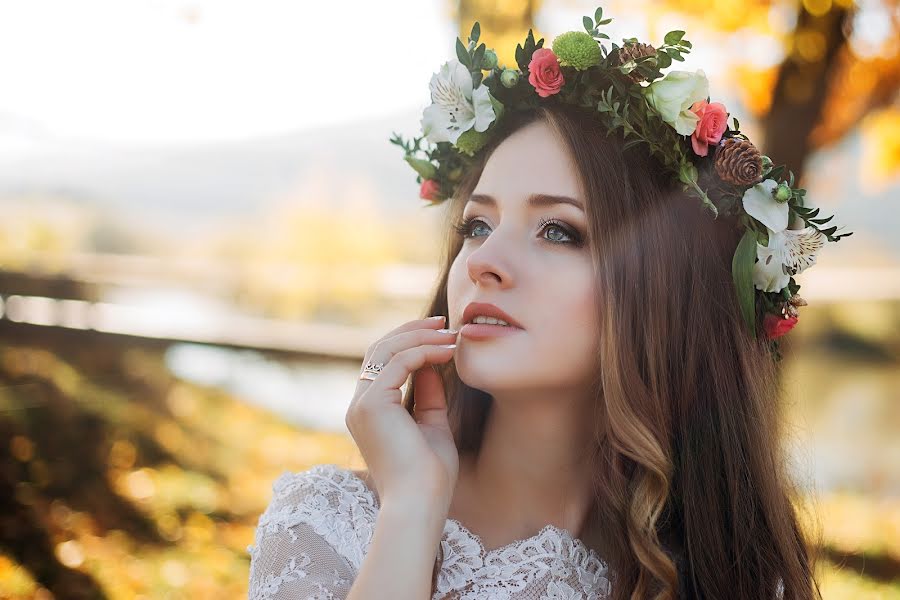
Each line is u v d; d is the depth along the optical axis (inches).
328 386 393.7
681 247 71.2
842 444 332.5
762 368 77.5
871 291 740.7
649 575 67.3
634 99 69.6
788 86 222.5
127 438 281.6
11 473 236.4
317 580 62.4
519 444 69.7
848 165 269.7
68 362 341.4
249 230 819.4
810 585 77.9
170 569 201.2
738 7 214.8
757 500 73.6
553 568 65.9
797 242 72.1
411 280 688.4
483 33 214.4
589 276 66.1
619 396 65.9
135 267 593.3
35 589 184.7
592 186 66.3
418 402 68.4
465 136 74.7
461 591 65.1
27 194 683.4
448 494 61.5
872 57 222.7
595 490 70.3
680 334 70.9
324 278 653.3
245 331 464.4
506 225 67.0
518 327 65.0
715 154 71.1
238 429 315.0
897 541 217.0
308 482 69.7
